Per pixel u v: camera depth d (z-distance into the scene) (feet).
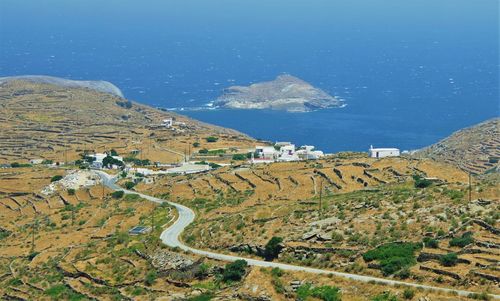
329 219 612.29
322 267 529.04
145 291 572.92
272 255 571.69
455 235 523.70
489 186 626.64
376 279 488.44
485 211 551.18
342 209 642.22
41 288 651.66
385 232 556.51
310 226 603.67
